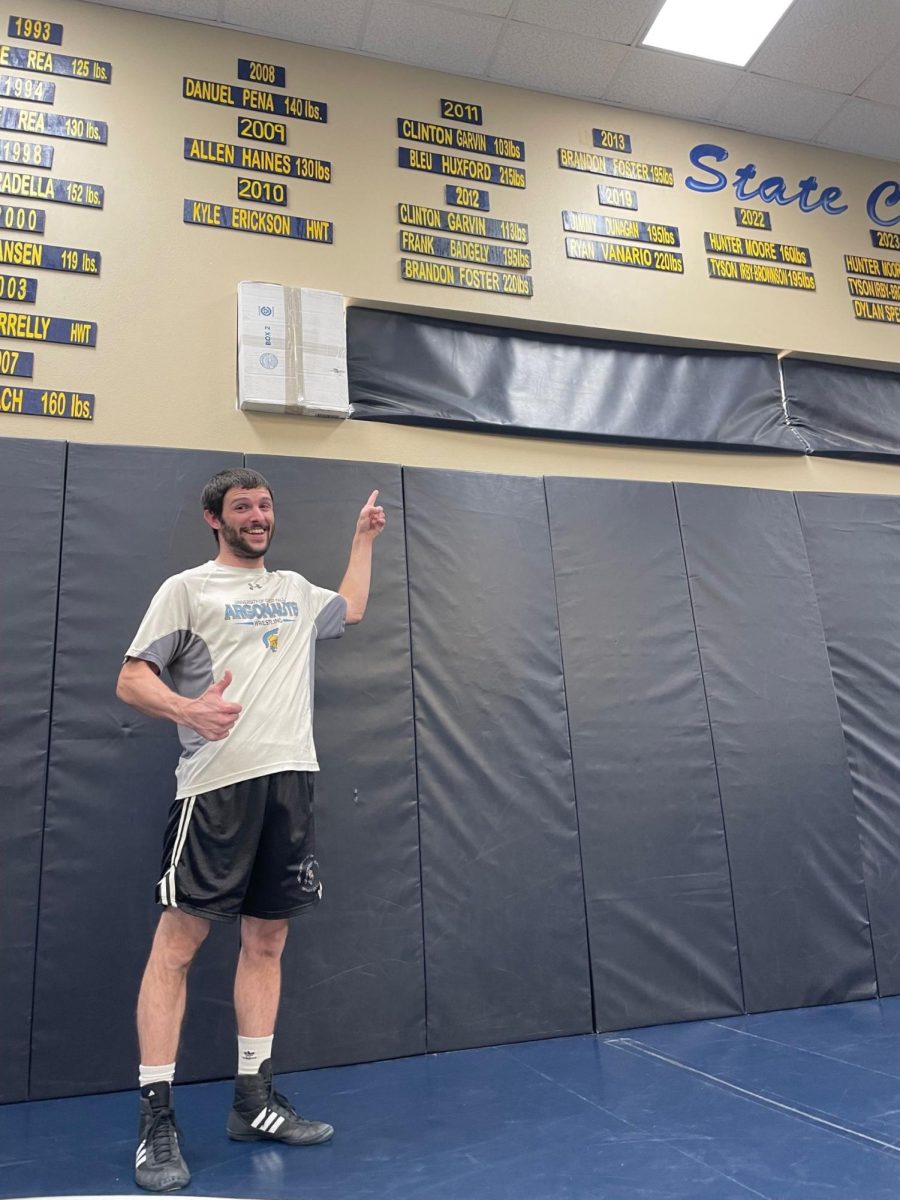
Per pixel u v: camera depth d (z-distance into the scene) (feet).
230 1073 7.91
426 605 9.73
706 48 11.93
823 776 10.81
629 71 12.24
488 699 9.68
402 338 10.84
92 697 8.36
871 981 10.22
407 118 11.59
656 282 12.25
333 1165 5.77
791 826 10.45
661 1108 6.66
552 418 11.18
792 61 12.24
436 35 11.44
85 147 10.04
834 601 11.66
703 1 11.22
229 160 10.59
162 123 10.43
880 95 12.99
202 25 10.96
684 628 10.75
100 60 10.39
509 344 11.36
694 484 11.47
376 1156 5.91
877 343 13.34
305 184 10.87
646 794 9.98
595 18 11.32
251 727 6.40
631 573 10.75
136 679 6.16
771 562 11.48
